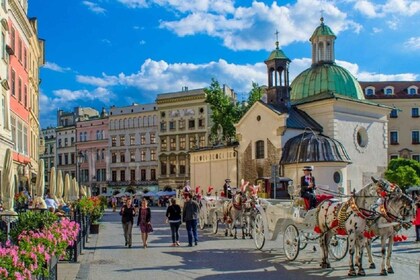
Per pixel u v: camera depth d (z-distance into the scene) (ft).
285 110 157.17
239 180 164.86
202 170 187.42
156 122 336.29
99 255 64.54
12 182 68.44
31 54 171.01
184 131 318.45
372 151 162.50
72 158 398.01
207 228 105.70
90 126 374.84
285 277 47.16
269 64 163.22
